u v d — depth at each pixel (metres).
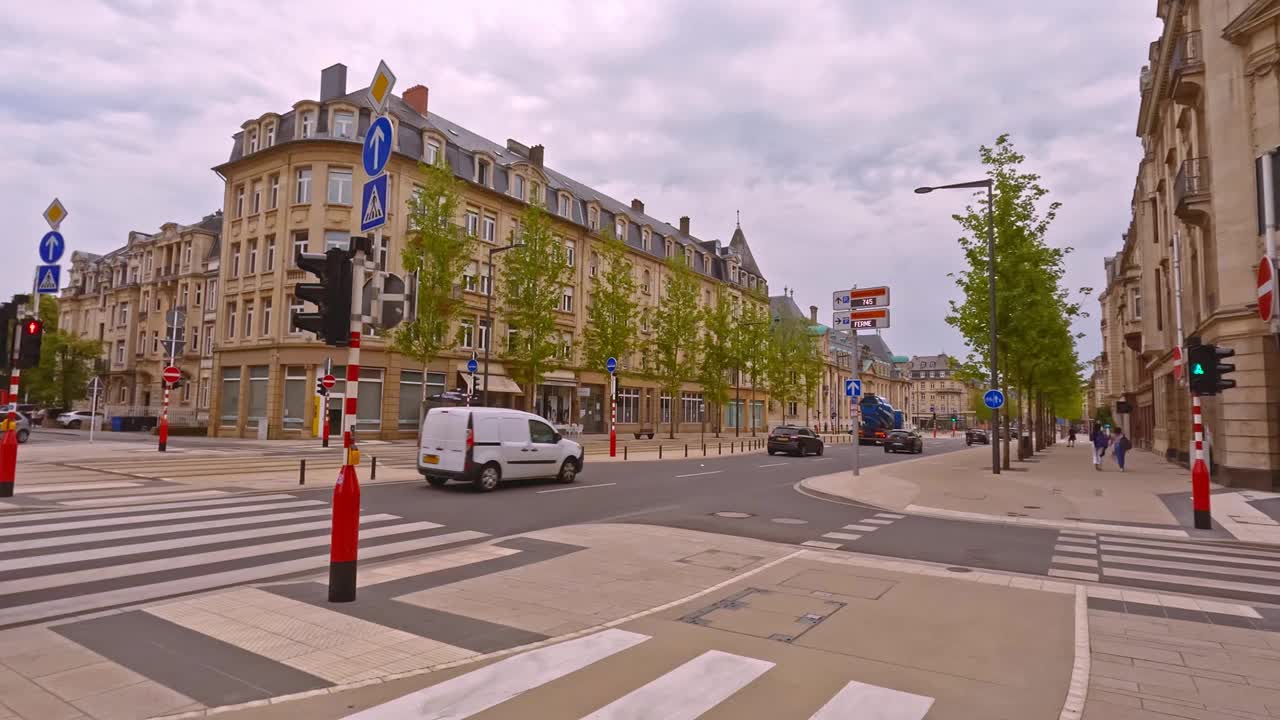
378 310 6.17
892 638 5.23
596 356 38.47
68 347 50.34
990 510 13.55
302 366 32.78
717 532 10.27
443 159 29.67
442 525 10.37
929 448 52.53
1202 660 4.88
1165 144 27.44
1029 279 24.78
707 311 44.56
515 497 13.88
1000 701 4.06
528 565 7.61
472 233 37.03
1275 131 17.16
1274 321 8.73
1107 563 8.66
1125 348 49.81
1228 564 8.70
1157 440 35.25
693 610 5.91
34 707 3.69
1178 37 23.09
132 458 19.88
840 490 16.36
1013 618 5.84
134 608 5.59
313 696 3.89
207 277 46.81
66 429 47.84
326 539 8.81
